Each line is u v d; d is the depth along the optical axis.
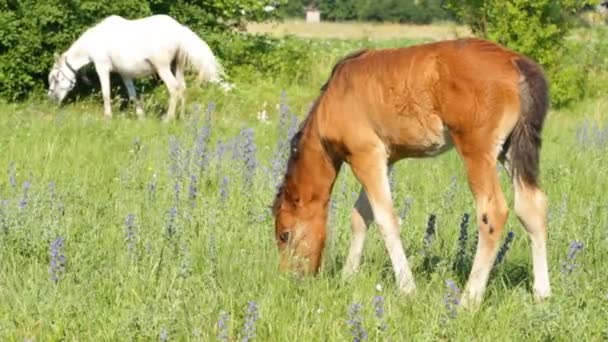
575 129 20.77
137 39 22.14
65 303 8.20
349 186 12.69
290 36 33.06
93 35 22.53
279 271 9.06
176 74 22.42
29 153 15.41
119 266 9.07
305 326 7.76
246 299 8.26
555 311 7.78
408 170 14.44
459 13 29.45
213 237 9.52
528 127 8.16
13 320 7.96
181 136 17.25
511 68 8.16
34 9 23.84
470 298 8.24
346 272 9.16
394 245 8.79
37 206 10.60
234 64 28.14
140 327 7.56
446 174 14.42
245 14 29.03
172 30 22.22
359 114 8.77
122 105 24.84
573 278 8.50
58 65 22.98
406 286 8.66
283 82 28.41
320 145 9.16
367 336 7.36
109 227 10.63
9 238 9.80
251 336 7.42
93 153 15.85
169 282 8.63
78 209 11.44
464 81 8.16
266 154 16.36
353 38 59.94
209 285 8.52
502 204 8.23
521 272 9.35
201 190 12.64
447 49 8.36
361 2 97.06
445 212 11.37
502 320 7.94
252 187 12.12
